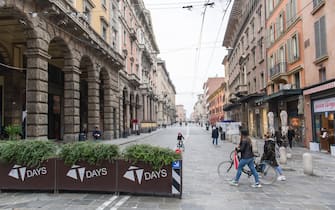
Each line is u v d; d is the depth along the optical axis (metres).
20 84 21.00
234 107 53.31
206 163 13.58
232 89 56.69
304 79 20.94
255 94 31.66
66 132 18.91
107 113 29.31
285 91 21.20
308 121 20.25
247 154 8.64
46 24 15.57
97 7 27.12
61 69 26.58
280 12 25.78
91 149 7.57
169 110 130.25
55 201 6.90
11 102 20.44
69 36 18.58
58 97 26.14
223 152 18.88
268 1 29.58
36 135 14.28
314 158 15.24
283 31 24.84
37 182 7.73
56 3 15.55
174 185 7.28
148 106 61.06
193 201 6.98
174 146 23.97
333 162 13.77
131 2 44.12
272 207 6.52
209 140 32.16
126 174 7.48
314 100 19.48
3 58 20.20
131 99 43.75
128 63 41.06
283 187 8.61
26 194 7.58
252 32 36.84
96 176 7.58
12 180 7.80
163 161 7.27
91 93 23.94
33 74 14.53
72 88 19.09
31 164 7.74
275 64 27.30
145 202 6.82
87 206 6.47
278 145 18.17
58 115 26.05
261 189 8.33
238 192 7.95
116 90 31.69
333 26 16.61
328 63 17.27
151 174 7.40
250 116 38.91
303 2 20.73
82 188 7.59
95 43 22.56
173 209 6.29
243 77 43.72
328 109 17.52
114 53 29.91
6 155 7.70
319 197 7.43
